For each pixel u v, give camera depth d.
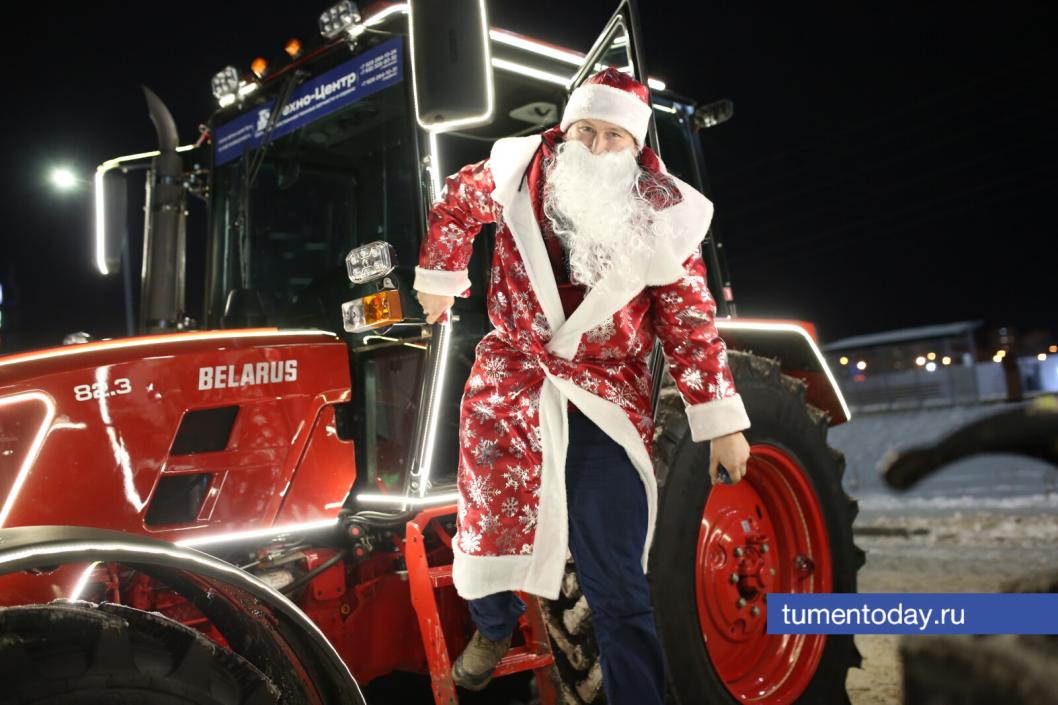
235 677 1.53
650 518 1.92
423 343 2.45
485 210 1.95
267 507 2.26
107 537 1.43
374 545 2.49
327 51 2.93
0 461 1.91
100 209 3.41
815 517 3.21
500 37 2.89
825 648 3.12
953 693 2.80
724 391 1.85
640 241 1.79
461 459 1.97
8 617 1.31
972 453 0.66
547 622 2.46
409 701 3.23
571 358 1.87
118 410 2.06
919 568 6.48
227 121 3.35
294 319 2.91
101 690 1.33
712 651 2.90
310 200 2.98
